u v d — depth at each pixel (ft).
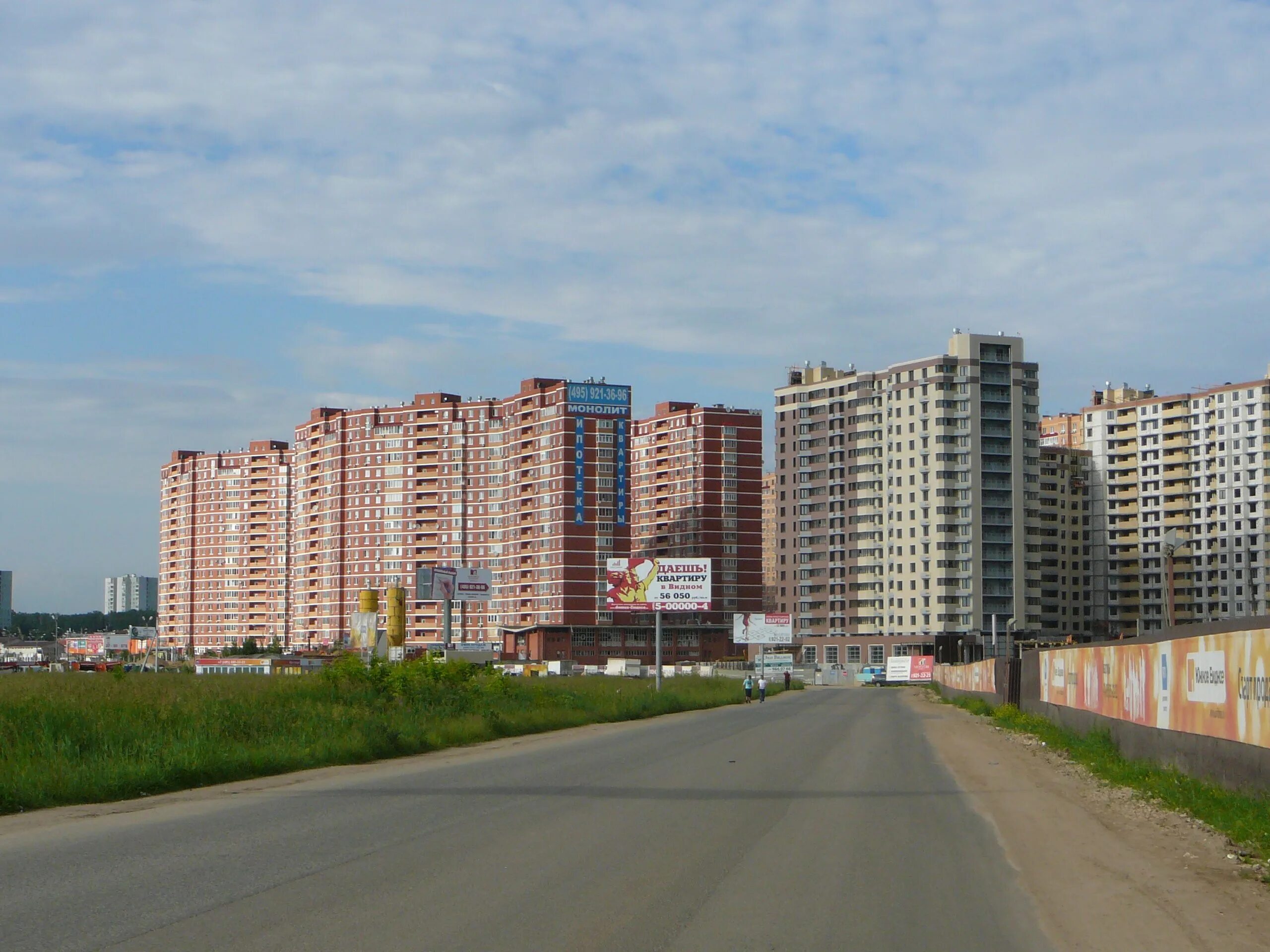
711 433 589.32
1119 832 53.36
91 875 38.29
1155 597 599.98
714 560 582.76
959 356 556.92
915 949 30.58
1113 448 617.21
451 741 107.65
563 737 120.57
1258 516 568.41
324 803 58.44
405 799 60.34
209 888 36.11
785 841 48.03
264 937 30.01
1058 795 68.23
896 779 76.48
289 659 478.18
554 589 562.25
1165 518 599.57
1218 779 61.52
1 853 42.60
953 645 543.80
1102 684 96.43
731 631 579.89
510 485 599.16
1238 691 58.39
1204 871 43.52
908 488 563.89
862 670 483.51
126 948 28.84
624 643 565.53
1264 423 568.41
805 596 602.44
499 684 157.69
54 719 80.02
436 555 624.18
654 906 34.60
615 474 568.82
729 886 38.01
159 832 48.26
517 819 52.54
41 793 57.93
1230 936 33.45
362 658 162.81
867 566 578.25
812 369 620.08
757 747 104.42
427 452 629.10
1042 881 41.11
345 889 36.09
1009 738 122.31
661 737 120.57
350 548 645.10
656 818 53.98
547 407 575.38
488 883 37.35
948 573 549.13
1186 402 597.11
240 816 53.31
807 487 606.55
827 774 78.48
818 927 32.68
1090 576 618.44
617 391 570.87
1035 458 563.89
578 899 35.14
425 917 32.40
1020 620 549.13
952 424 553.23
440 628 617.21
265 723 93.30
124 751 73.77
